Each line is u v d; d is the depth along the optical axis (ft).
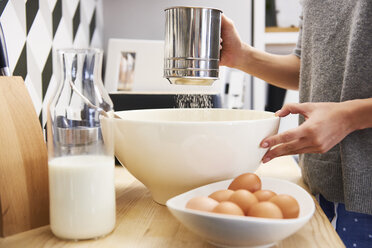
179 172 2.10
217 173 2.15
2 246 1.77
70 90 1.88
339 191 2.78
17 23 3.24
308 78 3.06
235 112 2.87
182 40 2.15
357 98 2.53
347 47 2.66
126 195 2.53
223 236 1.62
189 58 2.15
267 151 2.38
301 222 1.61
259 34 5.94
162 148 2.03
